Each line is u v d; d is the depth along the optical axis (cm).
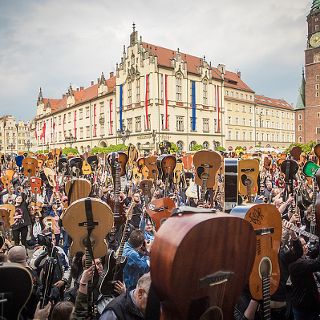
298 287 451
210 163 805
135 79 5794
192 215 200
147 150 4816
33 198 1175
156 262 192
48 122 9175
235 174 559
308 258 464
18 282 249
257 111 8406
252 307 308
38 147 9956
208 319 192
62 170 1633
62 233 884
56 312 362
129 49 5862
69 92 7975
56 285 504
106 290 421
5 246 697
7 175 1606
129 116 5947
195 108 5891
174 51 6091
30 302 412
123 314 316
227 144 7356
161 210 705
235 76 8069
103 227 381
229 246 199
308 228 646
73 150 5100
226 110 7344
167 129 5488
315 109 8450
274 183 1466
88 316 371
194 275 188
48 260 514
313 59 8462
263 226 287
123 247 456
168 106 5522
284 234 477
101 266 434
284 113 9506
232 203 559
